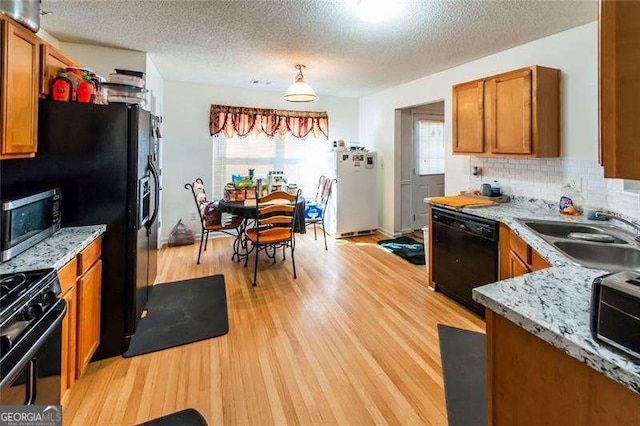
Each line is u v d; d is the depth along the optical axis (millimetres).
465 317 2666
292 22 2578
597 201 2490
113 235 2098
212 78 4488
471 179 3605
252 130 5191
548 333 840
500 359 1029
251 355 2168
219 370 2016
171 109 4711
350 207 5301
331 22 2576
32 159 1918
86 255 1833
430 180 5676
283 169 5512
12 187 1896
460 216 2812
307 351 2211
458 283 2873
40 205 1709
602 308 767
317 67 3855
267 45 3090
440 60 3539
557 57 2752
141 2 2275
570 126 2664
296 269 3812
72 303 1670
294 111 5453
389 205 5367
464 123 3203
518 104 2707
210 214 4227
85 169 2020
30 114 1691
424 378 1941
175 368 2033
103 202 2064
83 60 3131
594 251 1831
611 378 708
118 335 2146
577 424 813
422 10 2344
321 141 5730
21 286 1201
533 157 2654
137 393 1813
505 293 1064
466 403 1744
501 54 3246
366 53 3285
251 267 3879
